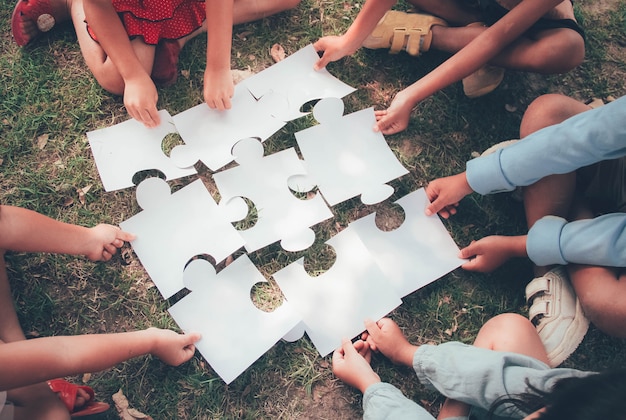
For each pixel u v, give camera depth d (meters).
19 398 1.13
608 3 1.70
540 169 1.29
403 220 1.50
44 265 1.40
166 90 1.54
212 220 1.42
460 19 1.61
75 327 1.38
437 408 1.37
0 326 1.28
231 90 1.48
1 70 1.54
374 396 1.24
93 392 1.28
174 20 1.48
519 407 1.10
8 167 1.47
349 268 1.42
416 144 1.57
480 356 1.20
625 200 1.35
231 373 1.32
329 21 1.65
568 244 1.29
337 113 1.54
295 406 1.35
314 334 1.37
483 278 1.47
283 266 1.44
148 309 1.39
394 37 1.56
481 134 1.60
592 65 1.68
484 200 1.53
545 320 1.36
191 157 1.47
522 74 1.66
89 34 1.48
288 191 1.46
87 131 1.51
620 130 1.13
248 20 1.61
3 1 1.60
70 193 1.46
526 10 1.35
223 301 1.37
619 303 1.25
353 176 1.49
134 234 1.41
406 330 1.42
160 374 1.35
